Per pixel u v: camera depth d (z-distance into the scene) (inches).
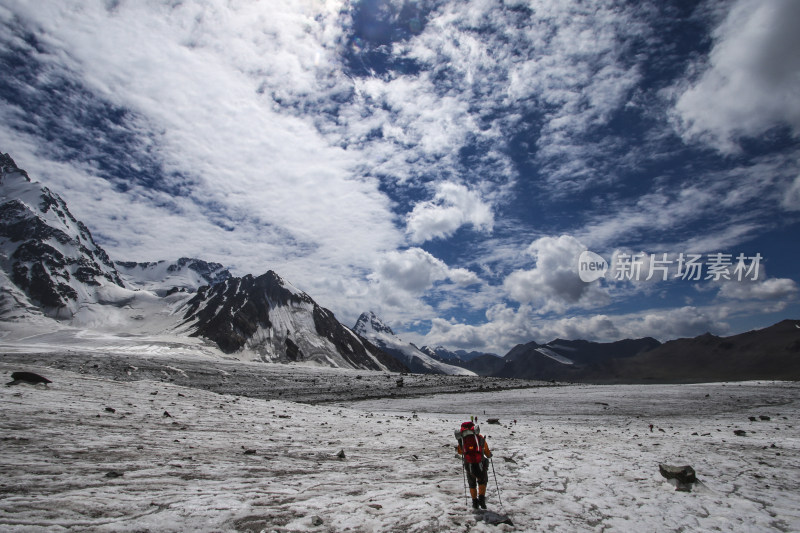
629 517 330.6
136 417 642.2
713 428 1126.4
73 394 792.9
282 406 1163.9
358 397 2500.0
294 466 452.4
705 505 370.6
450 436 803.4
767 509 363.6
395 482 408.5
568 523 305.7
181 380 3334.2
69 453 392.8
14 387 777.6
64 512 242.2
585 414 1598.2
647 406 1828.2
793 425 1163.9
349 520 274.1
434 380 4001.0
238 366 4451.3
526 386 3324.3
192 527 239.9
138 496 288.4
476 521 291.7
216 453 473.4
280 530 246.1
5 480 293.0
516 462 558.9
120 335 7042.3
